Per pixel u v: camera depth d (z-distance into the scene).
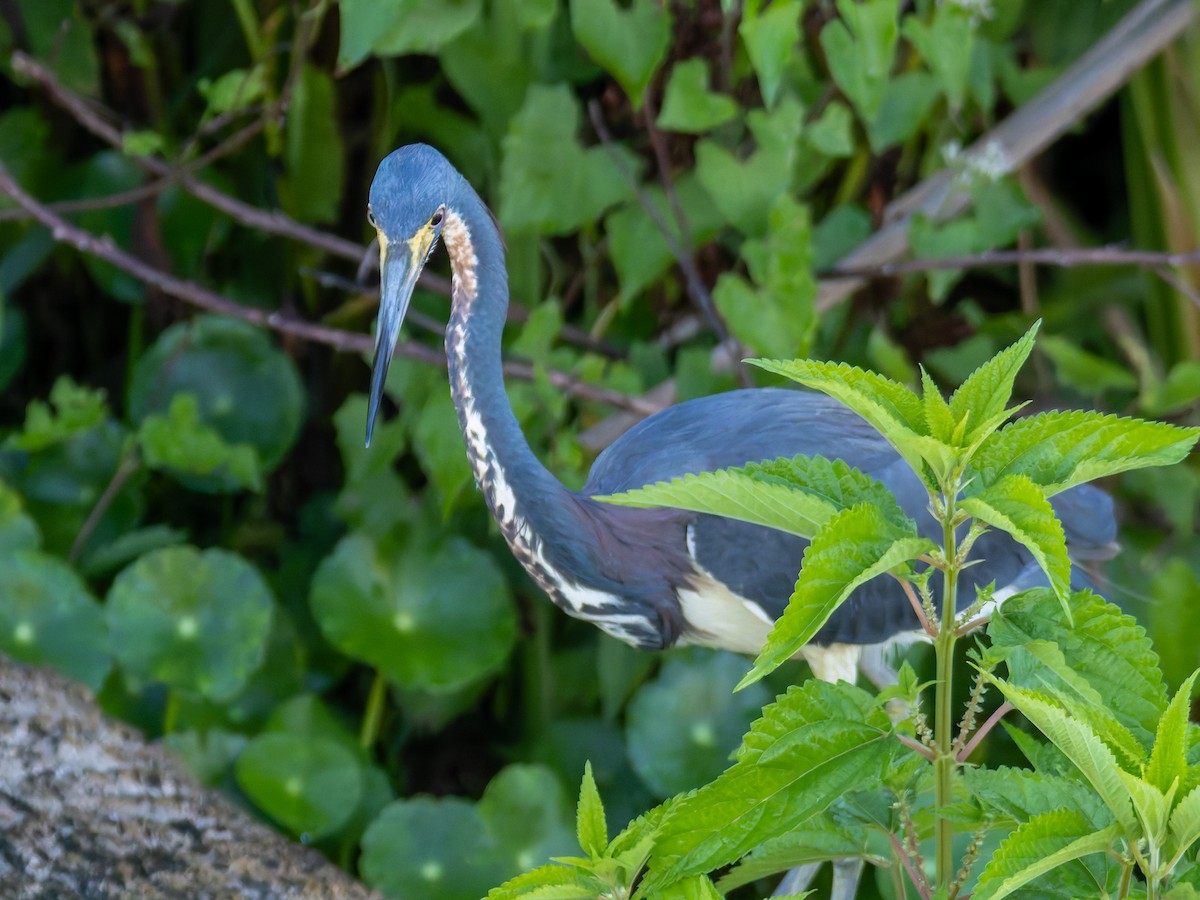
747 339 7.02
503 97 7.82
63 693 6.26
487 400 6.14
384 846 6.68
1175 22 7.50
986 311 9.09
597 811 3.49
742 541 6.16
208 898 5.18
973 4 7.12
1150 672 3.06
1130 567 7.68
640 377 7.79
